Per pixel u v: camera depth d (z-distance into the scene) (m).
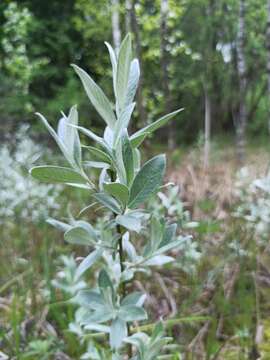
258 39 2.88
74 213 0.77
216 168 1.21
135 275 0.55
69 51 2.57
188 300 0.50
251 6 2.81
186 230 0.58
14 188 0.76
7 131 1.90
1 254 0.66
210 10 2.46
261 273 0.59
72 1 2.57
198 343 0.44
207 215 0.74
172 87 2.41
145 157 1.14
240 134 1.97
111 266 0.25
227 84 2.67
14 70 2.26
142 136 0.19
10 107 2.21
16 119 2.21
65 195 0.93
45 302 0.49
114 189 0.18
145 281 0.56
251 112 2.88
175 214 0.51
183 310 0.48
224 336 0.46
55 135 0.19
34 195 0.75
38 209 0.75
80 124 2.19
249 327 0.47
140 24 1.89
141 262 0.20
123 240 0.22
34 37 2.55
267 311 0.51
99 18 2.22
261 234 0.63
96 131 2.22
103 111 0.20
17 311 0.50
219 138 2.60
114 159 0.19
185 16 2.45
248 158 1.60
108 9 1.92
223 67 2.59
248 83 2.87
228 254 0.57
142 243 0.57
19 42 2.35
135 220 0.18
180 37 2.40
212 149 1.70
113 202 0.19
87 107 2.27
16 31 2.20
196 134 2.62
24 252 0.65
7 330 0.45
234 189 0.80
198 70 2.46
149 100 1.92
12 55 2.30
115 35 1.73
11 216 0.79
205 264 0.58
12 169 0.82
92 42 2.44
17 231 0.75
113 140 0.19
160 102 1.97
